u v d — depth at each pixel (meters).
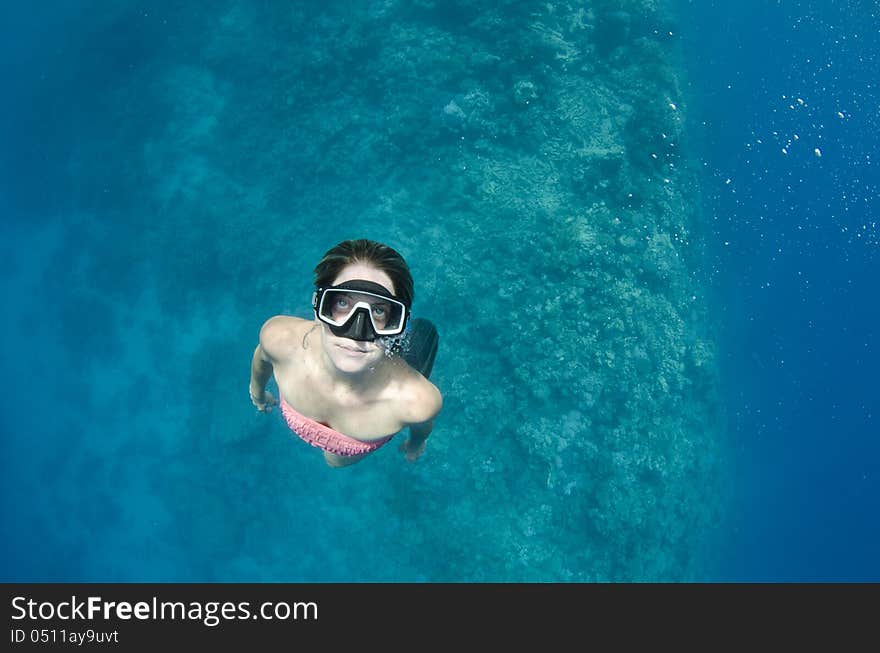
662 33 12.88
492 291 11.29
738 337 12.81
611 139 11.96
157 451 11.94
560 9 12.47
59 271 12.77
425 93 12.17
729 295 12.81
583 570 10.75
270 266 12.05
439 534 10.91
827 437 13.04
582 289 11.16
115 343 12.41
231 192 12.52
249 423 11.59
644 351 11.38
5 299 12.80
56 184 13.16
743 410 12.88
